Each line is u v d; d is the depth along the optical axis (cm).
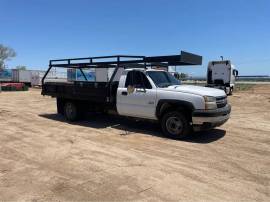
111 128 897
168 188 439
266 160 580
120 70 932
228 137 781
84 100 957
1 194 419
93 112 984
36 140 740
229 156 604
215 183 460
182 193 422
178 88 761
